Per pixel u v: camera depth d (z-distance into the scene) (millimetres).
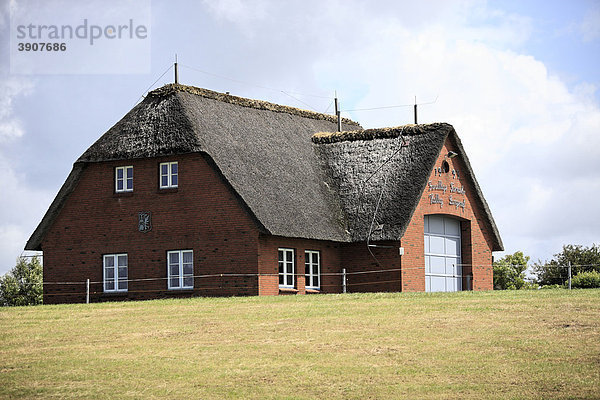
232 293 34312
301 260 36688
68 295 37688
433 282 41000
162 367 19344
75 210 37906
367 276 38719
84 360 20250
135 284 36344
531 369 17750
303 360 19438
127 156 36312
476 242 44156
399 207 38688
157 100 37406
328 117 47625
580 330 21047
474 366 18219
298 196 37906
